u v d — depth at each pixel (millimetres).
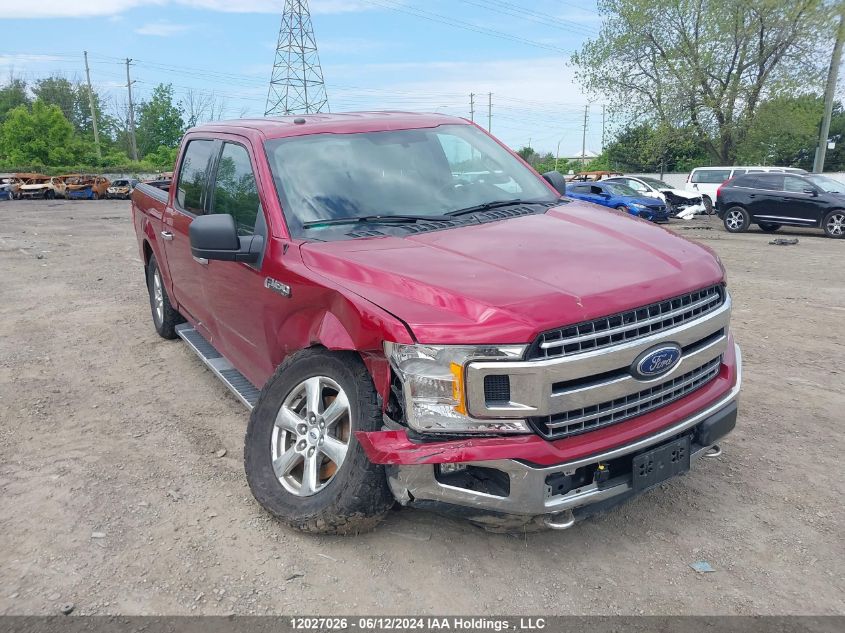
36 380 5781
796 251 14383
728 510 3607
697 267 3285
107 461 4266
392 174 4145
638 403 2992
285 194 3869
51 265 12094
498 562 3180
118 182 43406
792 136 34500
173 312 6582
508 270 3025
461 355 2727
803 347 6562
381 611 2863
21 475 4090
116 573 3139
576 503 2850
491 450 2727
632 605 2877
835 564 3133
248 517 3586
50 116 72938
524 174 4688
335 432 3273
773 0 29078
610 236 3555
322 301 3281
